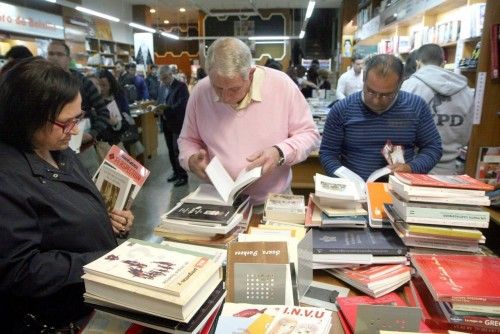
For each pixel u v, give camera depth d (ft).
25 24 22.81
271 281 3.12
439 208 3.54
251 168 4.64
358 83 17.40
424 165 5.53
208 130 5.44
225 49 4.44
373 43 22.75
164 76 15.99
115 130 11.99
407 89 7.66
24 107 3.10
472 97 7.56
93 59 30.83
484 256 3.50
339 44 32.22
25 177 3.17
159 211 12.92
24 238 3.01
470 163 7.96
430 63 7.82
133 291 2.49
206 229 3.93
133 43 39.22
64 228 3.34
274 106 5.23
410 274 3.54
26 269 2.96
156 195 14.64
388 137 5.74
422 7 12.31
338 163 5.95
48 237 3.30
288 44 39.99
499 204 6.73
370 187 4.66
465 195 3.50
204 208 4.30
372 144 5.82
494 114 7.70
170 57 49.26
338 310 3.22
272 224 4.40
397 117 5.65
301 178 11.39
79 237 3.44
